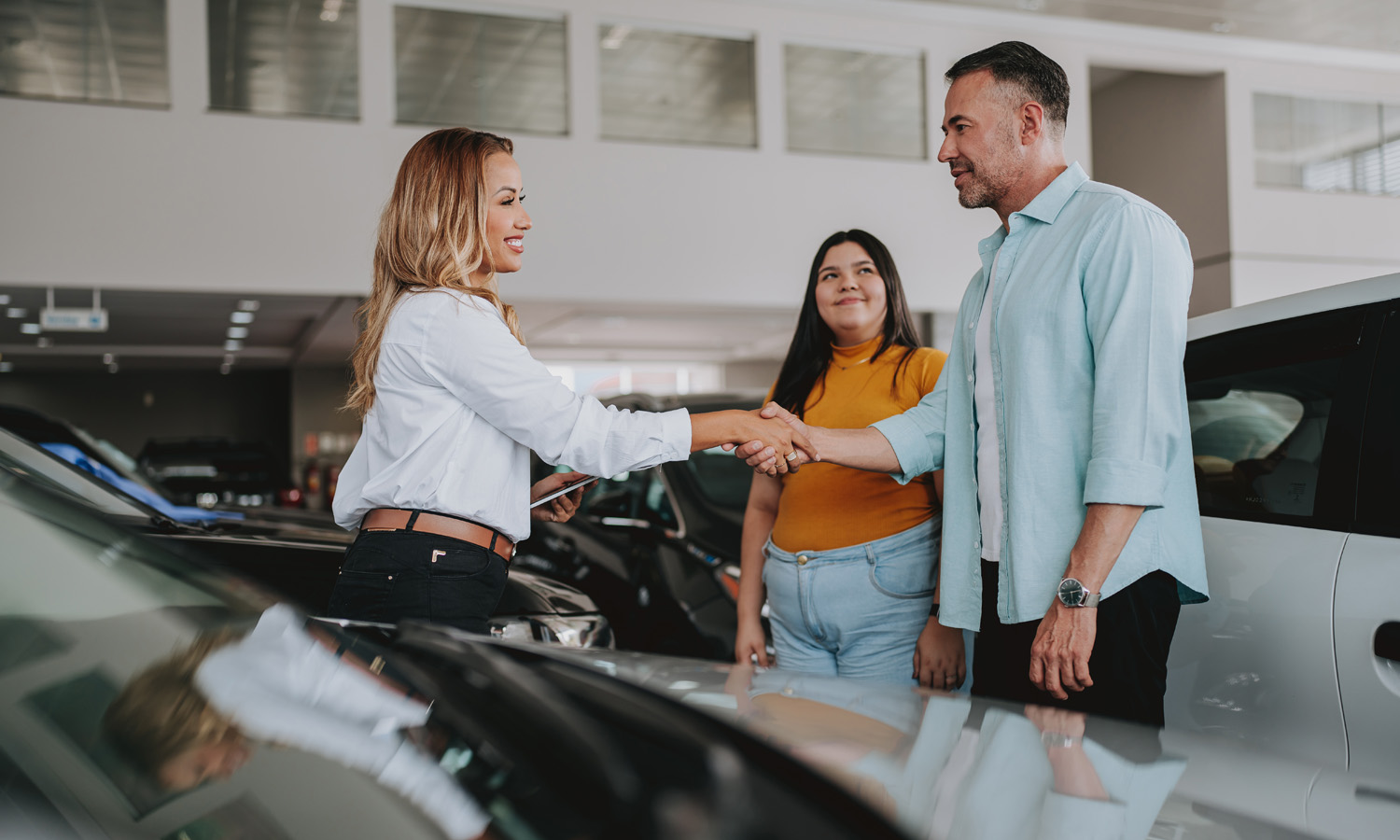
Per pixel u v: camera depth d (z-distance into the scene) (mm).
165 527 2621
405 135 11180
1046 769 1026
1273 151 14844
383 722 933
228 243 10648
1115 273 1615
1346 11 13484
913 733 1135
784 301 12766
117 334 15234
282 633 1068
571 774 837
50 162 10102
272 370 23016
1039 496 1697
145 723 849
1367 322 1729
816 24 12758
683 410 1792
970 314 1910
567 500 2027
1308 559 1649
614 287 12102
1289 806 959
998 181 1799
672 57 12297
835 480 2189
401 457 1606
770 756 891
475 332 1587
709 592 3332
